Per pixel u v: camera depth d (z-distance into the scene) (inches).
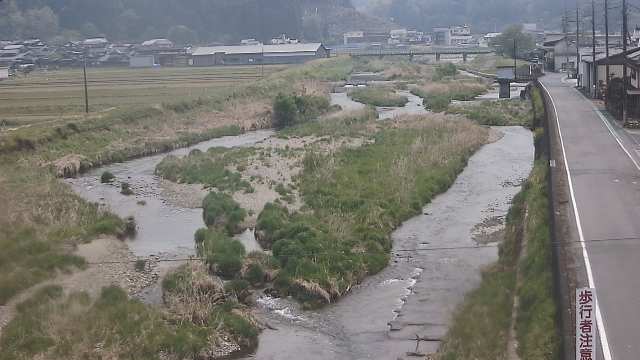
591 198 1126.4
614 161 1393.9
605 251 878.4
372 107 2847.0
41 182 1616.6
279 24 7716.5
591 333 557.6
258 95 3154.5
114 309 888.9
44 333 828.6
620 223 991.0
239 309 920.9
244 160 1814.7
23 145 1971.0
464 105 2869.1
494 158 1882.4
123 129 2354.8
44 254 1115.3
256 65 5457.7
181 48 6072.8
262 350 834.8
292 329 892.0
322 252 1070.4
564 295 676.1
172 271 1035.3
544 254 868.0
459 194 1518.2
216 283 976.9
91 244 1206.9
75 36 6727.4
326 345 844.0
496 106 2770.7
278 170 1688.0
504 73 3420.3
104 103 2893.7
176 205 1510.8
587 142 1599.4
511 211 1250.6
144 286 1026.7
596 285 772.0
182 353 799.1
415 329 868.0
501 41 5378.9
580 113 2026.3
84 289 999.6
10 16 6658.5
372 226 1229.7
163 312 885.8
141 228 1348.4
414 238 1227.9
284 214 1304.1
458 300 936.3
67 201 1446.9
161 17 7460.6
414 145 1881.2
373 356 808.3
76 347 792.9
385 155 1784.0
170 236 1285.7
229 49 5816.9
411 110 2920.8
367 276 1061.1
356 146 1945.1
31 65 5295.3
